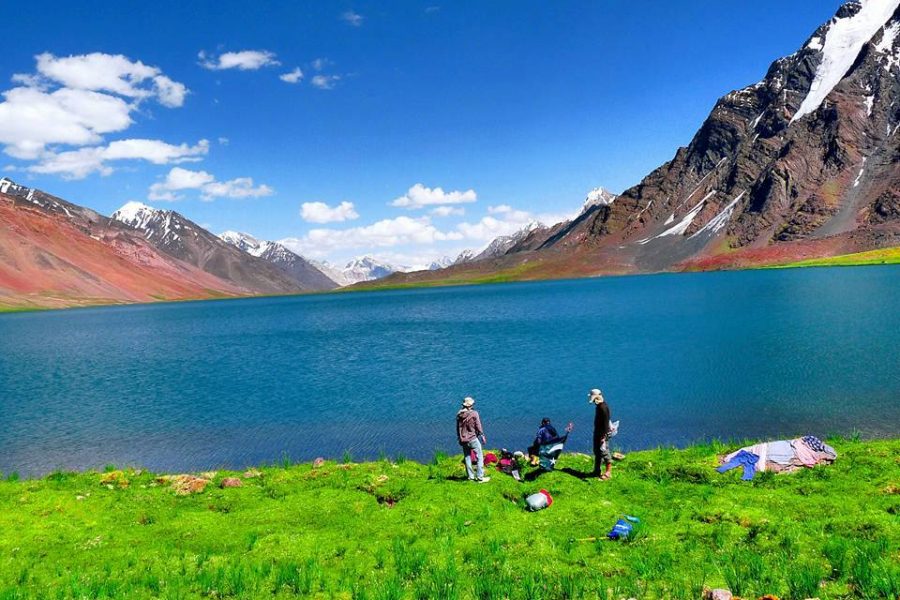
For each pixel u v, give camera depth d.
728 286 159.12
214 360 65.44
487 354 58.62
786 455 17.91
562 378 42.94
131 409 39.00
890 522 12.01
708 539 12.16
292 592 10.59
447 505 15.52
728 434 26.83
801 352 46.41
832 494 14.99
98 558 12.64
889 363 39.94
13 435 32.69
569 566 11.30
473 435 17.91
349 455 25.98
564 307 127.00
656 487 16.98
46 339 104.50
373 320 126.00
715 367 42.91
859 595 9.14
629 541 12.49
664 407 32.53
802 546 11.27
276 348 76.19
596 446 18.16
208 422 34.53
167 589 10.73
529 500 15.58
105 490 18.11
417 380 45.72
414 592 10.34
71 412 38.47
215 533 14.08
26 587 11.12
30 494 17.39
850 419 27.72
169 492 17.88
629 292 172.38
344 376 49.69
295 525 14.59
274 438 30.62
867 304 82.44
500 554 11.97
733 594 9.55
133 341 95.25
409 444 28.80
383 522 14.48
